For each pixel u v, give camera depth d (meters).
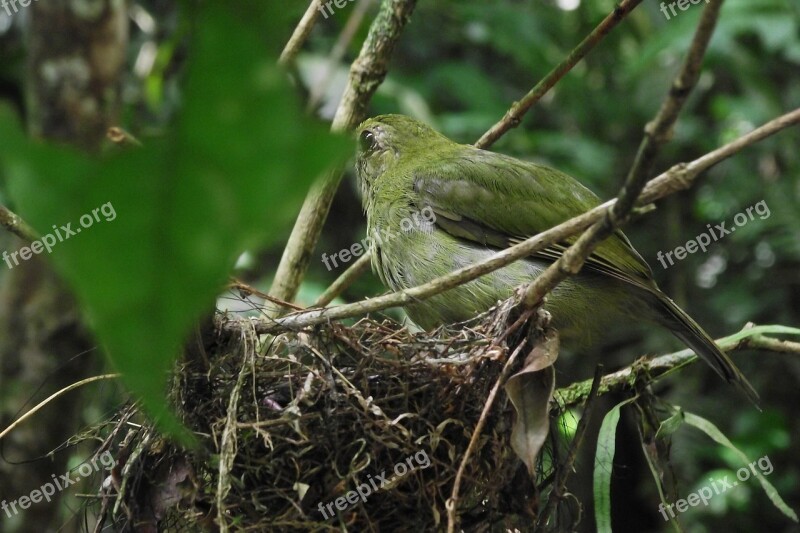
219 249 1.92
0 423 7.65
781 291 12.52
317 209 7.02
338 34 12.23
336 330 5.66
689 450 11.55
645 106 12.91
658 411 7.81
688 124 12.93
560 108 13.46
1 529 7.57
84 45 7.24
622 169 12.96
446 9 13.29
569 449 6.14
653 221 13.27
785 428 12.03
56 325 7.66
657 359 7.02
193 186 1.88
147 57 11.06
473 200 7.73
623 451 12.27
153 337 1.98
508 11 13.15
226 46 1.85
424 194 7.88
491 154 8.34
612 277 7.50
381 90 11.20
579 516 6.31
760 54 13.12
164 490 5.50
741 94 13.39
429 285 5.29
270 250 10.48
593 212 4.82
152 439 5.51
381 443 5.37
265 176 1.86
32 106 7.30
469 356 5.62
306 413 5.40
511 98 13.36
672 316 7.38
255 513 5.38
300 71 9.91
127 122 9.99
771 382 12.52
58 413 7.72
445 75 12.60
